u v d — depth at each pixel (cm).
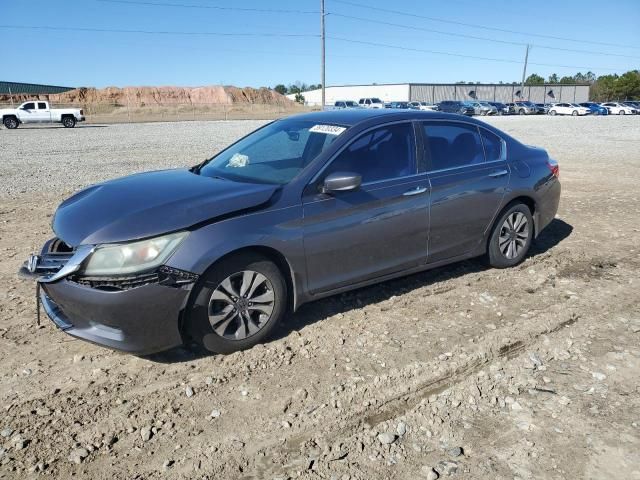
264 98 10650
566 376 367
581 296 500
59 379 362
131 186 429
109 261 346
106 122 4372
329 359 386
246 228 379
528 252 630
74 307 356
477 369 378
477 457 291
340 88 8738
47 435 305
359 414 327
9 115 3553
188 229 361
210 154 1673
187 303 366
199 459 288
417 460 289
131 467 283
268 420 320
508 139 568
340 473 279
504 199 540
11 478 273
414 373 367
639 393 347
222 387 353
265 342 410
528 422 319
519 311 467
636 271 567
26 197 951
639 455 291
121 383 357
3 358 388
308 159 439
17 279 538
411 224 472
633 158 1521
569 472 280
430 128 502
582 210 849
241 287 387
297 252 405
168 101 9788
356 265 446
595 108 5716
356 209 434
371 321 445
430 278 542
